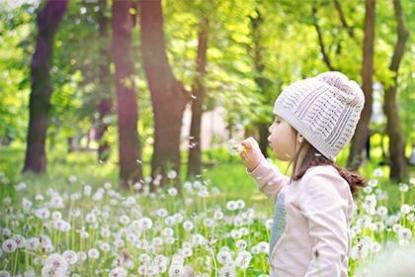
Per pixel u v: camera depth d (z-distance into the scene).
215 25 9.69
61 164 11.16
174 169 9.75
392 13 13.65
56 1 10.85
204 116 18.44
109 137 11.71
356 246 4.10
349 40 13.42
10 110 12.72
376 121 16.84
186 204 6.52
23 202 5.68
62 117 11.38
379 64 12.81
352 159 11.52
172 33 9.79
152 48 9.77
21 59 11.32
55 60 11.19
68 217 5.84
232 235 4.84
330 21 13.20
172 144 9.93
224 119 13.87
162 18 9.66
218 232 5.78
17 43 11.24
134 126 10.26
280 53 11.93
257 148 3.33
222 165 14.52
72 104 11.34
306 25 12.54
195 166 11.52
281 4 10.98
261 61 11.55
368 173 11.89
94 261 4.93
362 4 12.84
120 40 10.48
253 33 10.98
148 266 4.30
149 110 11.32
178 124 9.98
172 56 10.05
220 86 10.35
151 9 9.62
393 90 13.27
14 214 5.56
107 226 5.70
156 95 9.91
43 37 11.05
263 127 13.45
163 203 6.92
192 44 10.01
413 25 14.14
